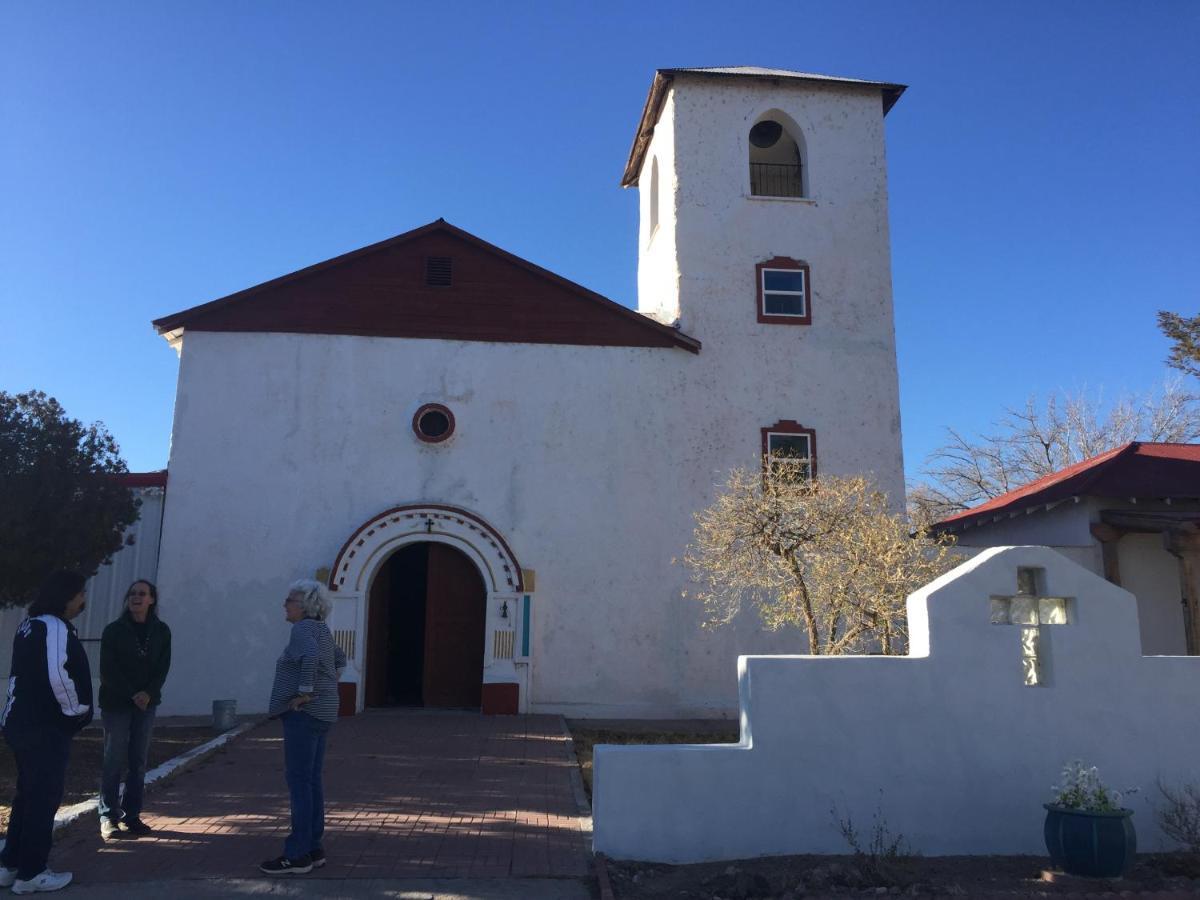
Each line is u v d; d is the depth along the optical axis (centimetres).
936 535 1831
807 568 1388
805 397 1728
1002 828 757
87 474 1390
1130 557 1536
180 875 691
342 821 846
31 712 666
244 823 835
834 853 743
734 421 1703
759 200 1814
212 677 1534
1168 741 787
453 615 1645
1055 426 3684
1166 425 3506
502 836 803
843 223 1820
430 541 1606
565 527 1634
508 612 1576
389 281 1694
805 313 1767
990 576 796
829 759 758
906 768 761
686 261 1770
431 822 848
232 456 1606
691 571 1633
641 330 1716
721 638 1616
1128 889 664
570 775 1063
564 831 821
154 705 809
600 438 1670
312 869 703
